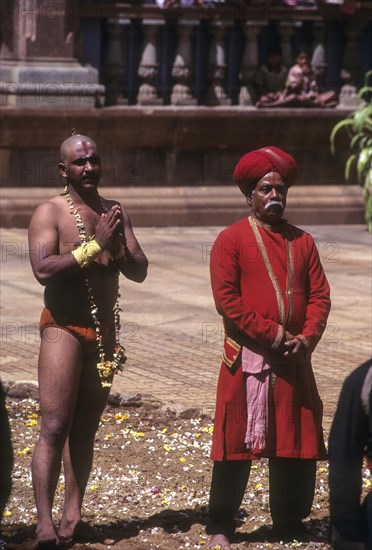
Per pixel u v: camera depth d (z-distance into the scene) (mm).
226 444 11023
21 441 14773
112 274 11406
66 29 30828
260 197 11250
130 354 19078
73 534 11391
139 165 32531
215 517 11469
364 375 8695
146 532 11734
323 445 11383
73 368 11070
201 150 33125
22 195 31016
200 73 33219
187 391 16922
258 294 11141
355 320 21891
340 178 34688
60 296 11141
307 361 11250
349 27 34469
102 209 11508
